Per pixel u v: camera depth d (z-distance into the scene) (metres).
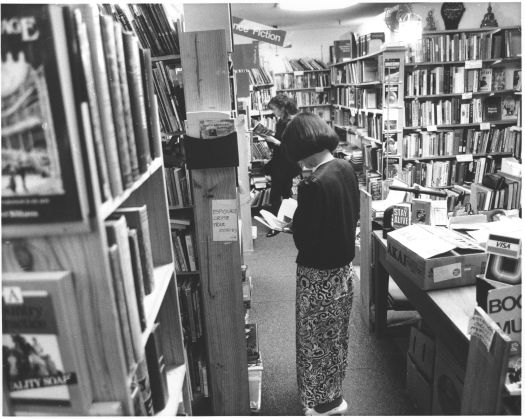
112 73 0.83
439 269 2.00
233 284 2.05
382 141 4.82
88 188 0.74
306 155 1.91
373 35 5.30
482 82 5.13
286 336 3.16
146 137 1.09
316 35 8.46
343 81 7.18
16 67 0.68
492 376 1.22
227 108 1.83
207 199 1.93
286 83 8.22
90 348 0.83
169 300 1.42
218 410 2.24
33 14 0.67
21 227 0.74
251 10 6.34
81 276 0.80
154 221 1.40
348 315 2.16
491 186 3.90
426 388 2.18
